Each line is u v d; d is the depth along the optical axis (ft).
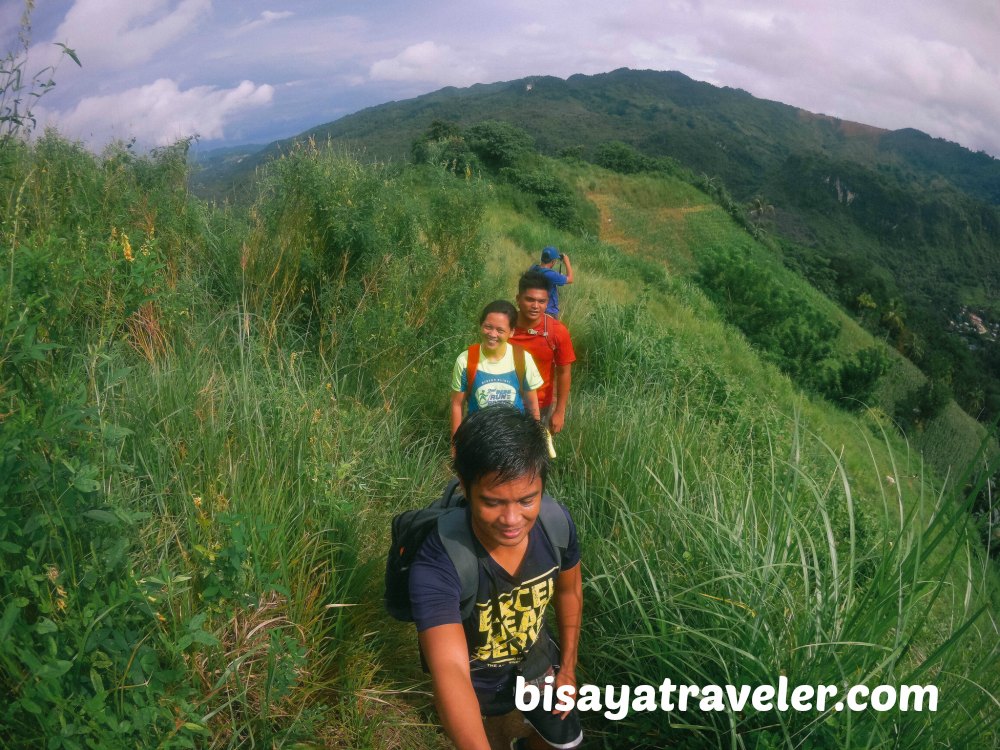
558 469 14.08
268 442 9.85
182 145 18.16
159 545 7.22
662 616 8.17
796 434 9.65
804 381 62.23
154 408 9.57
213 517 6.95
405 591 6.55
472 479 5.25
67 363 8.11
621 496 11.25
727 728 7.64
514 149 131.54
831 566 8.33
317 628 7.81
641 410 16.93
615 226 137.28
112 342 9.70
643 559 8.85
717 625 8.06
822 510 8.28
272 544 7.83
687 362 27.66
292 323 16.26
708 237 148.15
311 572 8.09
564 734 6.79
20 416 5.02
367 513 10.30
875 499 24.82
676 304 56.18
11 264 6.01
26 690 4.39
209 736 6.11
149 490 8.15
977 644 7.49
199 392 10.34
